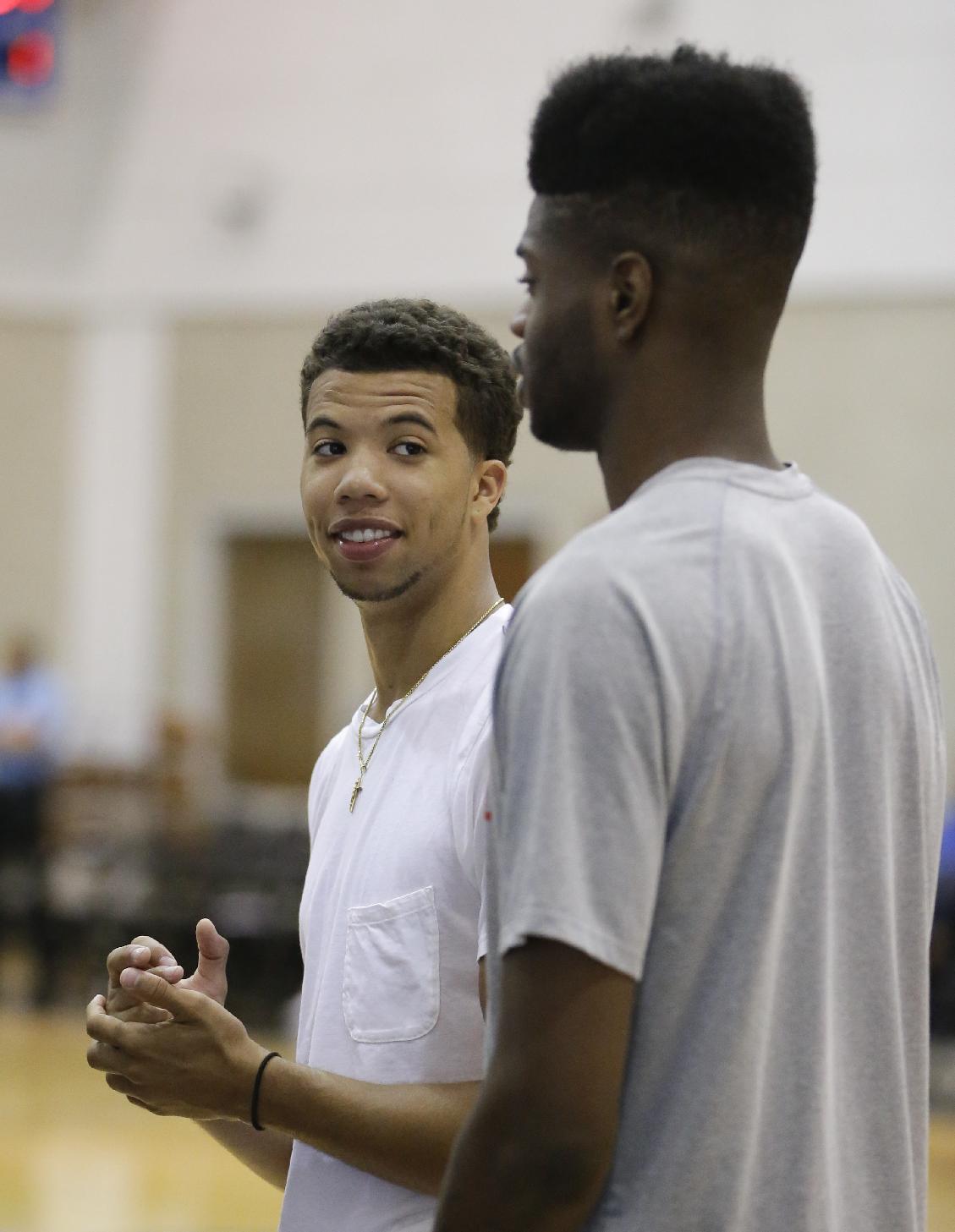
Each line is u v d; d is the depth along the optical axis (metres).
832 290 26.12
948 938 17.62
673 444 3.43
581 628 3.11
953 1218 12.14
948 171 25.55
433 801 4.52
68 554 29.73
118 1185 13.06
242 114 29.03
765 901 3.19
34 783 22.77
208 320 29.25
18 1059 18.22
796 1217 3.19
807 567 3.44
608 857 3.03
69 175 29.78
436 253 28.03
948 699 25.28
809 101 3.46
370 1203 4.35
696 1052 3.18
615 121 3.35
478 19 27.80
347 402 4.73
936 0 25.44
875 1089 3.41
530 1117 2.99
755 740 3.18
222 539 29.30
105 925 21.38
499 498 4.97
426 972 4.38
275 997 20.16
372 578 4.70
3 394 29.97
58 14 29.53
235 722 29.28
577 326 3.44
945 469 25.62
